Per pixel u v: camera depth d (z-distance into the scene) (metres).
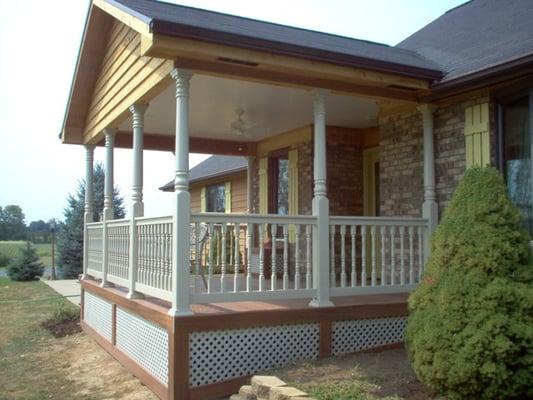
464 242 4.65
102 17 8.27
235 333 5.67
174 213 5.50
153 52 5.23
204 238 6.57
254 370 5.73
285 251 6.06
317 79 6.16
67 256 23.09
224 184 16.14
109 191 8.73
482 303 4.32
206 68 5.55
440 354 4.35
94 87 9.56
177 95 5.52
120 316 7.55
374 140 9.89
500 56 5.81
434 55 7.51
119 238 7.84
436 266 4.83
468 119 6.52
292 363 5.83
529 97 5.94
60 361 8.14
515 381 4.16
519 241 4.69
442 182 6.87
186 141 5.51
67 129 10.32
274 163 11.34
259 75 5.83
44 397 6.42
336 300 6.72
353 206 9.96
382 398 4.53
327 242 6.20
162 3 7.00
